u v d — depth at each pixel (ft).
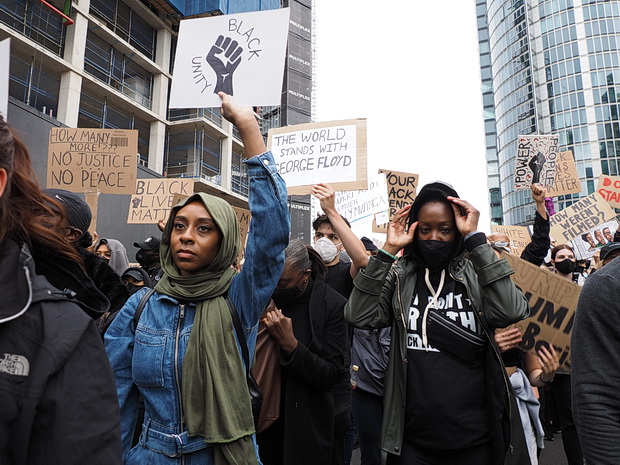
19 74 63.41
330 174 14.39
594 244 25.95
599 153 205.87
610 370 5.16
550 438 20.31
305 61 169.78
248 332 6.55
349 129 14.53
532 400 10.02
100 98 76.48
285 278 9.63
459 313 7.97
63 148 17.80
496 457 7.42
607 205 26.17
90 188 17.61
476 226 8.14
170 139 97.35
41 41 65.98
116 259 14.51
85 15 71.31
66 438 3.04
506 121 242.58
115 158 17.83
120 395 6.34
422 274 8.54
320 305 9.76
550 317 9.78
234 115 6.72
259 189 6.47
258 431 8.75
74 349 3.25
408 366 8.01
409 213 8.73
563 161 24.85
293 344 8.85
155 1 85.97
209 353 5.96
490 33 262.67
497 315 7.68
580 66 215.92
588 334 5.36
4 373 2.97
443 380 7.65
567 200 207.10
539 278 9.95
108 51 78.69
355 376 11.90
